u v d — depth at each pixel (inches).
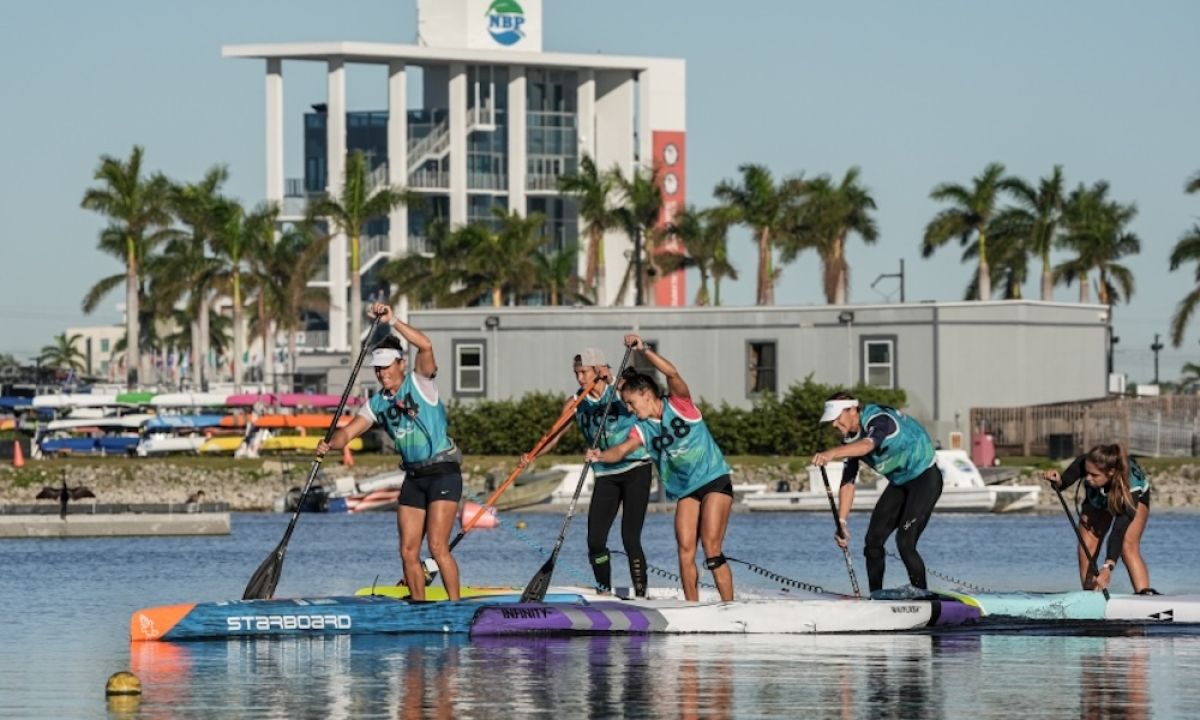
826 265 6294.3
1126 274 6988.2
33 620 1529.3
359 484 4266.7
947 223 6560.0
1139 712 973.8
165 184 6692.9
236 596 1784.0
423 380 1291.8
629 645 1257.4
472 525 1396.4
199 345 7583.7
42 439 5428.2
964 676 1111.6
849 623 1339.8
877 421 1375.5
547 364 4911.4
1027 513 3978.8
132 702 1015.6
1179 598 1409.9
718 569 1366.9
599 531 1393.9
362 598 1362.0
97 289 6771.7
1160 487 4362.7
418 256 6653.5
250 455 5024.6
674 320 4840.1
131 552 2659.9
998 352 4729.3
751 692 1043.9
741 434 4616.1
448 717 961.5
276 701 1014.4
